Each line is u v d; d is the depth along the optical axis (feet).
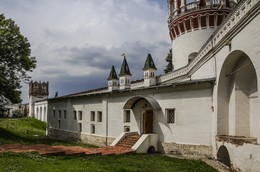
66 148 69.82
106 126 90.58
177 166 51.93
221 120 57.98
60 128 122.52
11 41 102.53
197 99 64.34
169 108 70.13
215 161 57.47
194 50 96.22
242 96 54.85
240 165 45.93
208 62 63.72
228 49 51.06
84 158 57.77
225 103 58.39
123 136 78.13
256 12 39.47
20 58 105.60
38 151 62.03
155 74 82.58
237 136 54.13
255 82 52.13
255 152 40.93
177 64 102.53
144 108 77.92
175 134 68.28
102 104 93.45
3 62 103.76
